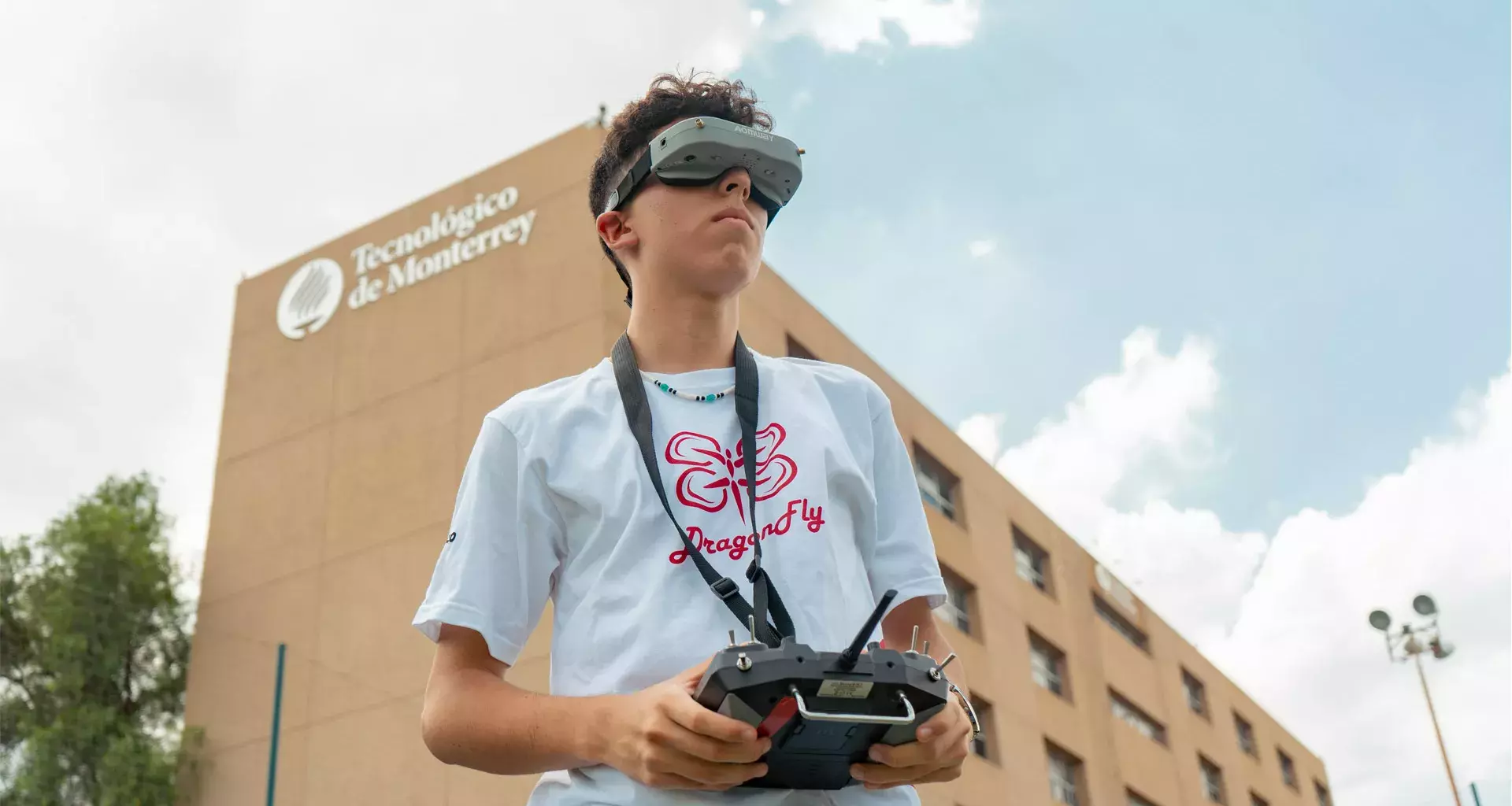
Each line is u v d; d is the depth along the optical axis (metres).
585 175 20.53
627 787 1.65
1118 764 26.89
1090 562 30.16
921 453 24.66
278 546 20.84
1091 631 28.62
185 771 19.11
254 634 20.20
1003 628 24.80
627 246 2.06
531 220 20.73
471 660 1.80
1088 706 26.88
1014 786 22.73
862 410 2.05
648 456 1.83
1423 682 24.48
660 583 1.72
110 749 18.48
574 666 1.74
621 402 1.92
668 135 1.97
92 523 20.39
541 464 1.86
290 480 21.36
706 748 1.46
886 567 1.99
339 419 21.36
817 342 22.41
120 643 19.83
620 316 19.67
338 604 19.78
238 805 18.84
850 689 1.42
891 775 1.59
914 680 1.45
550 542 1.86
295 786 18.47
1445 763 23.89
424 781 17.61
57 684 19.12
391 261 22.12
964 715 1.63
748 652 1.42
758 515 1.80
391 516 19.94
